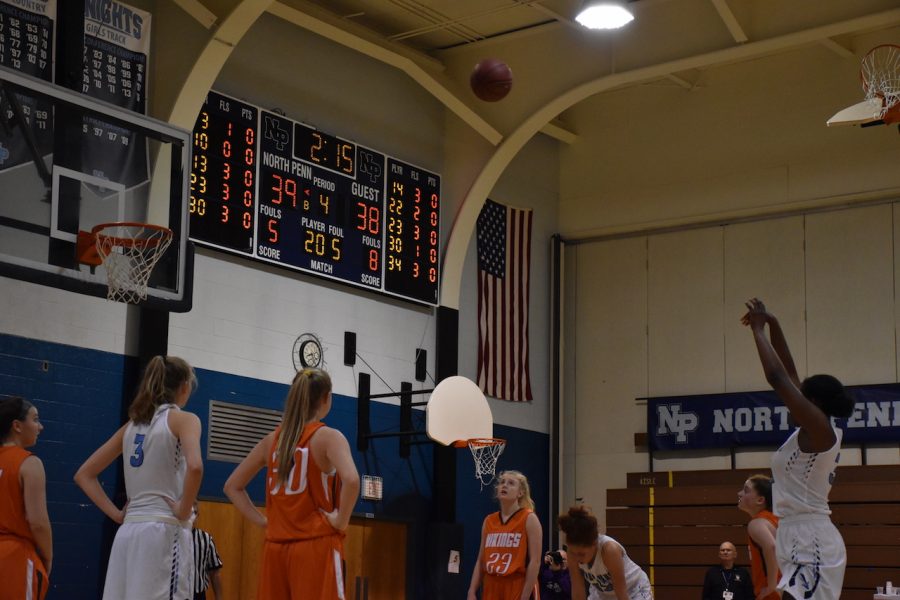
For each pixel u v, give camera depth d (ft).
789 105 52.85
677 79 54.44
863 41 50.90
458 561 47.85
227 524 39.93
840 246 51.13
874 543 46.42
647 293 55.52
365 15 47.57
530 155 57.06
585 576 24.16
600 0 33.32
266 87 43.78
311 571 16.66
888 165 50.21
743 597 43.96
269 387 42.32
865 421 48.67
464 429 45.01
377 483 45.75
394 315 47.91
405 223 48.34
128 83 38.04
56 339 35.86
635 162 56.59
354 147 46.50
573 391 56.44
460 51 51.08
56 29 36.09
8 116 30.91
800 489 16.25
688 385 53.57
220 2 39.32
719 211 53.88
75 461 35.76
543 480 54.95
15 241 30.68
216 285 41.04
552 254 57.31
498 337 53.62
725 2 42.78
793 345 51.39
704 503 50.44
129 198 33.58
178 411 18.40
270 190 42.75
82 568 35.53
